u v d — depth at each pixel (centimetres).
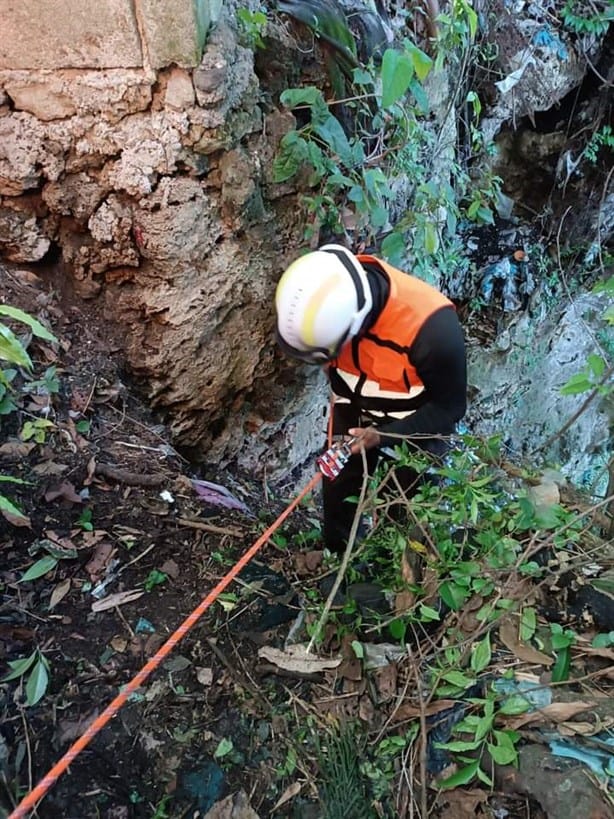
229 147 256
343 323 187
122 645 187
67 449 238
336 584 180
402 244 300
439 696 173
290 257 293
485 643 174
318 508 349
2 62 242
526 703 166
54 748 163
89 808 155
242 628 197
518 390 514
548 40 429
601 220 495
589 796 146
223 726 173
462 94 406
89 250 269
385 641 194
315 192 291
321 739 172
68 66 240
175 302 270
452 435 208
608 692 173
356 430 211
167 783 162
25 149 251
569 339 533
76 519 218
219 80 241
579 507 224
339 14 289
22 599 192
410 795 158
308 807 159
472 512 187
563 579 201
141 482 238
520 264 473
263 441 338
